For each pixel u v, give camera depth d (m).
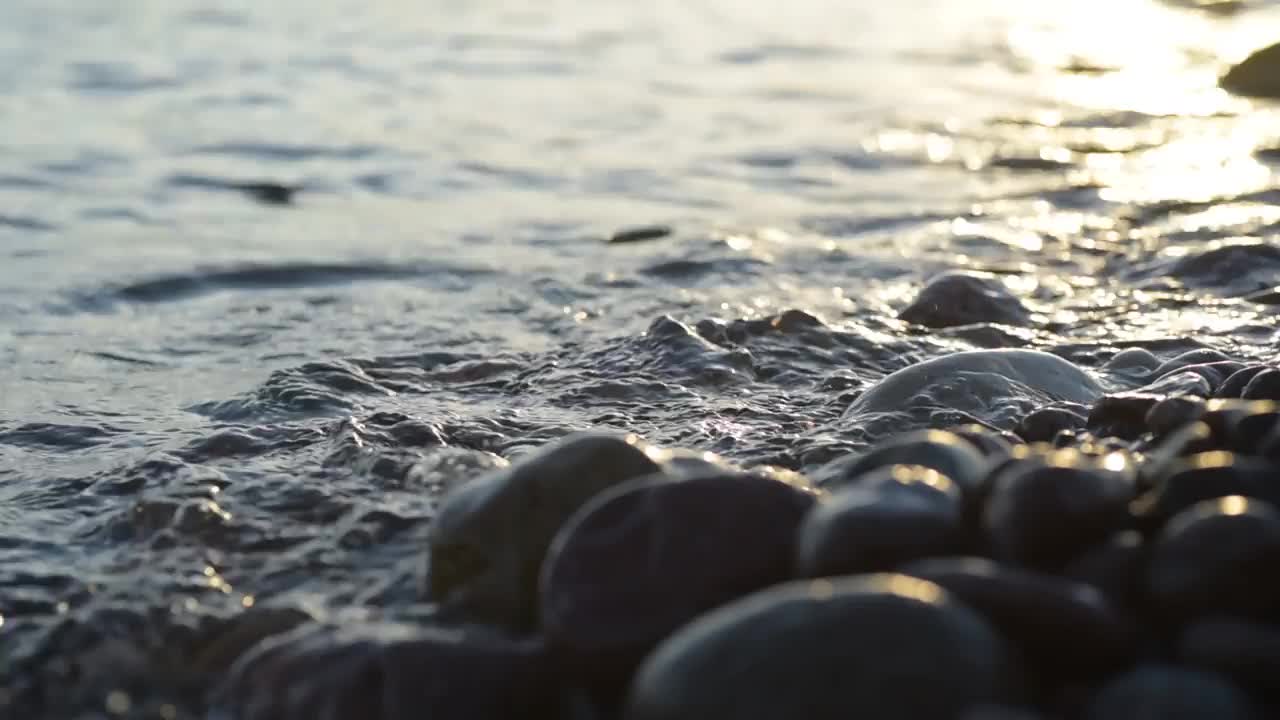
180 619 0.88
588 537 0.79
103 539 0.97
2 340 1.43
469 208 2.06
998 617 0.70
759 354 1.29
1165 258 1.64
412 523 0.96
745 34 3.78
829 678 0.68
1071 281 1.57
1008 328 1.37
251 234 1.92
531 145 2.49
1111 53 3.46
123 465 1.07
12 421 1.17
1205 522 0.72
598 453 0.86
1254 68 2.91
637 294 1.58
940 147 2.43
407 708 0.77
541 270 1.70
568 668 0.77
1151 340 1.31
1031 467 0.77
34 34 3.60
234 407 1.19
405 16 4.04
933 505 0.76
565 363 1.28
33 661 0.86
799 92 2.98
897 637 0.68
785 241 1.81
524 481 0.86
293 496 1.00
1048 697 0.70
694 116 2.74
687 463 0.88
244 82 3.08
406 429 1.10
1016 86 3.04
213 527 0.96
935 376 1.13
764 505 0.78
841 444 1.06
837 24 3.95
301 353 1.36
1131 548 0.74
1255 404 0.88
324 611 0.88
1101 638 0.70
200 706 0.83
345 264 1.74
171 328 1.47
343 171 2.31
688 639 0.71
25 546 0.96
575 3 4.30
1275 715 0.69
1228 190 2.00
